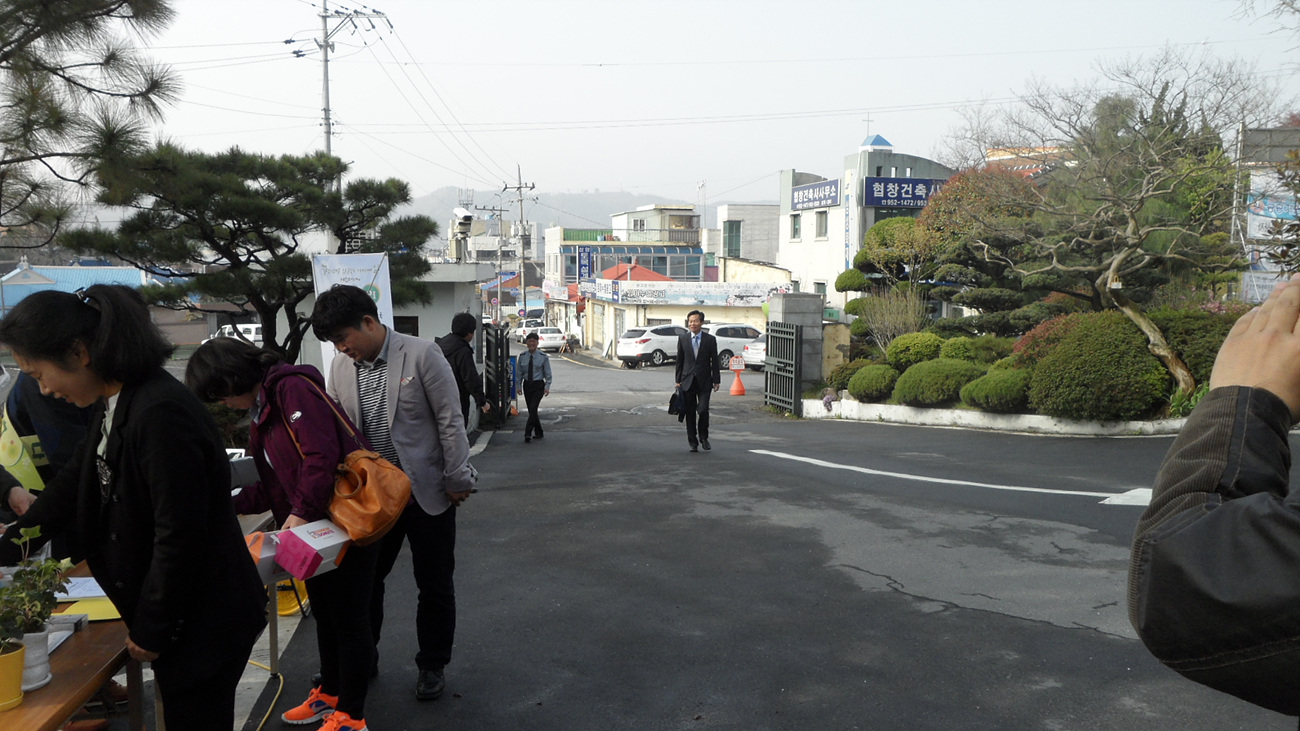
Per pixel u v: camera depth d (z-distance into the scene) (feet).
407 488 10.94
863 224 110.22
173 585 7.86
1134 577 3.24
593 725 12.13
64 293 7.89
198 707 8.39
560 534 22.72
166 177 24.49
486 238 321.11
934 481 29.32
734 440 45.06
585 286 183.01
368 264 34.83
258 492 12.35
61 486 8.88
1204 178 47.83
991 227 56.70
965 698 12.69
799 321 63.31
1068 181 49.37
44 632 7.72
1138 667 13.61
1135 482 28.17
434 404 12.79
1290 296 3.53
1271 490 3.14
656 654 14.53
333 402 11.42
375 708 12.75
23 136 20.97
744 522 23.65
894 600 16.98
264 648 15.23
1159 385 39.09
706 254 228.22
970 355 56.59
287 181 43.47
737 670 13.83
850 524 23.12
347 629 11.34
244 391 11.39
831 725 11.98
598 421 60.34
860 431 48.91
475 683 13.53
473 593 17.88
